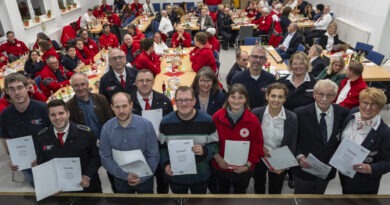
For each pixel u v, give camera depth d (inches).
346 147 74.2
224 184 93.7
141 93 98.8
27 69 192.7
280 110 83.7
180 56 212.1
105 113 101.1
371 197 69.1
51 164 72.1
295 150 86.2
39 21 306.8
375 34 266.5
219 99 105.0
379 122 73.7
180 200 69.6
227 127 82.1
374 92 70.6
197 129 77.9
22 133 92.0
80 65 190.7
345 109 81.7
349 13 313.9
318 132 81.0
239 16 376.8
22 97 84.9
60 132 77.1
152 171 78.5
